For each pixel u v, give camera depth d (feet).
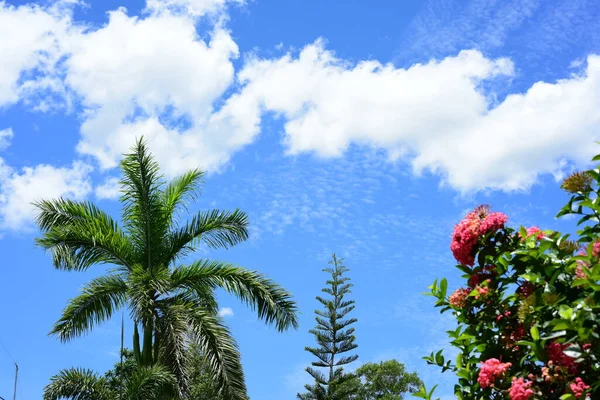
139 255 44.47
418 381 92.63
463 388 13.58
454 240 14.74
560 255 13.33
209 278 43.73
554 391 12.14
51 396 42.75
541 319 12.87
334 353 65.10
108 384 55.52
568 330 11.76
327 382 64.54
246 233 46.68
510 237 14.33
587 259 12.50
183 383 40.19
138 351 43.16
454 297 14.37
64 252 42.29
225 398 39.96
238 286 43.32
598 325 11.44
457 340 14.20
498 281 14.07
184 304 43.09
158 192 44.11
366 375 94.48
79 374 43.91
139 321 40.73
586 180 13.47
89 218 45.44
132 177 43.34
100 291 42.73
